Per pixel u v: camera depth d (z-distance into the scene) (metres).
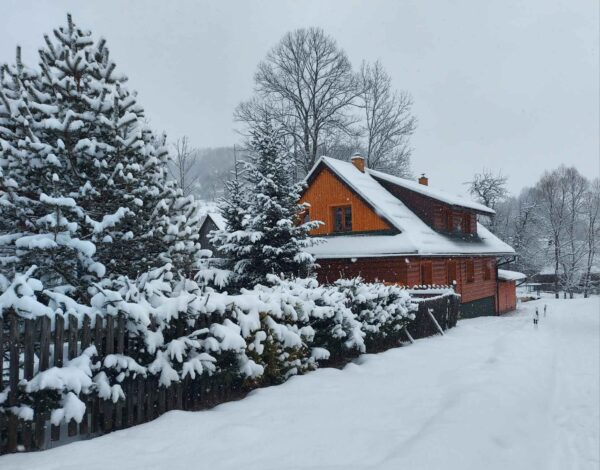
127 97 7.51
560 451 5.85
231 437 5.23
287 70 38.56
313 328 9.53
